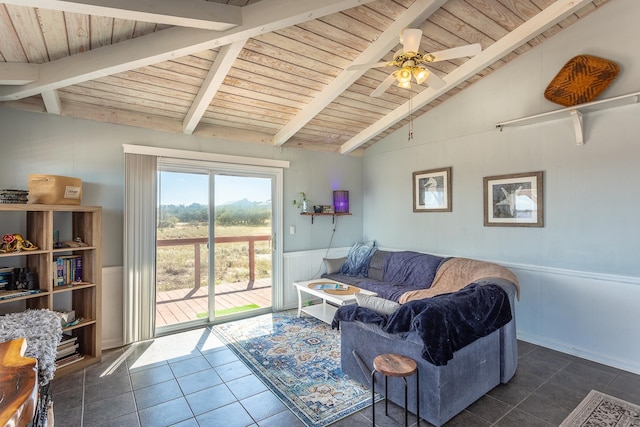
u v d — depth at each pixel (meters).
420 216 4.71
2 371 1.09
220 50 2.79
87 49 2.57
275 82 3.49
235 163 4.33
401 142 4.99
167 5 2.07
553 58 3.35
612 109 2.99
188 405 2.38
